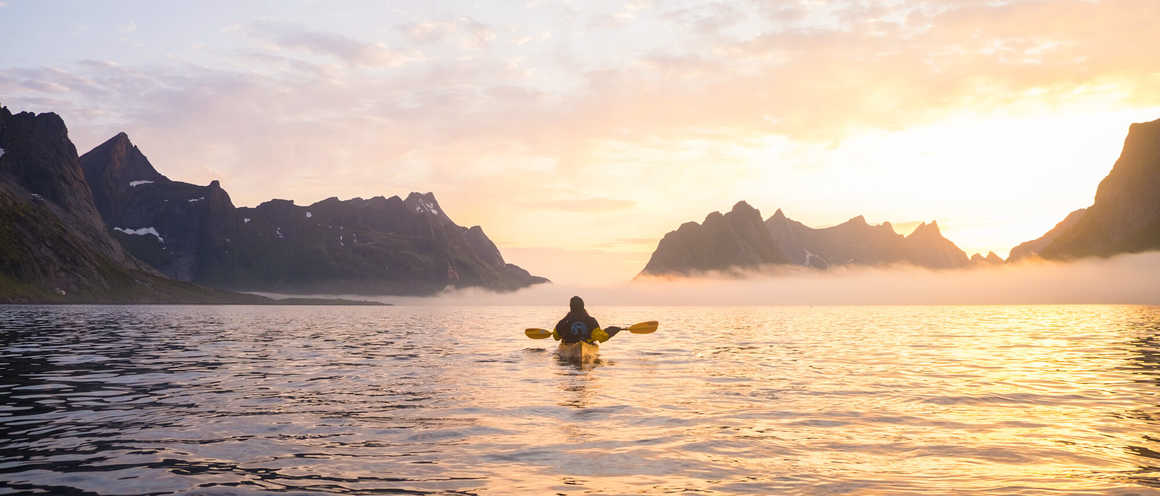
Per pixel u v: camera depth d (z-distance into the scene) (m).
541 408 8.55
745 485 4.88
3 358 15.90
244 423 7.47
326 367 14.25
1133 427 7.24
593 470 5.35
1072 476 5.11
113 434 6.83
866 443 6.40
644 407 8.64
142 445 6.30
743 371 13.44
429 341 24.28
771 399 9.41
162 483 4.97
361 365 14.73
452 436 6.73
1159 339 25.30
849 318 65.06
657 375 12.63
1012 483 4.91
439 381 11.63
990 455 5.88
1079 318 59.72
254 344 22.34
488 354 17.81
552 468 5.41
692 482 4.98
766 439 6.59
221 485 4.91
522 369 13.77
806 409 8.51
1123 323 44.97
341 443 6.39
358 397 9.60
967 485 4.86
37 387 10.68
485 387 10.78
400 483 4.96
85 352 17.94
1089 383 11.37
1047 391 10.31
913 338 26.89
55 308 108.31
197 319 54.25
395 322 50.03
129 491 4.75
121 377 12.17
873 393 10.08
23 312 73.38
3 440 6.54
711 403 9.01
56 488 4.84
